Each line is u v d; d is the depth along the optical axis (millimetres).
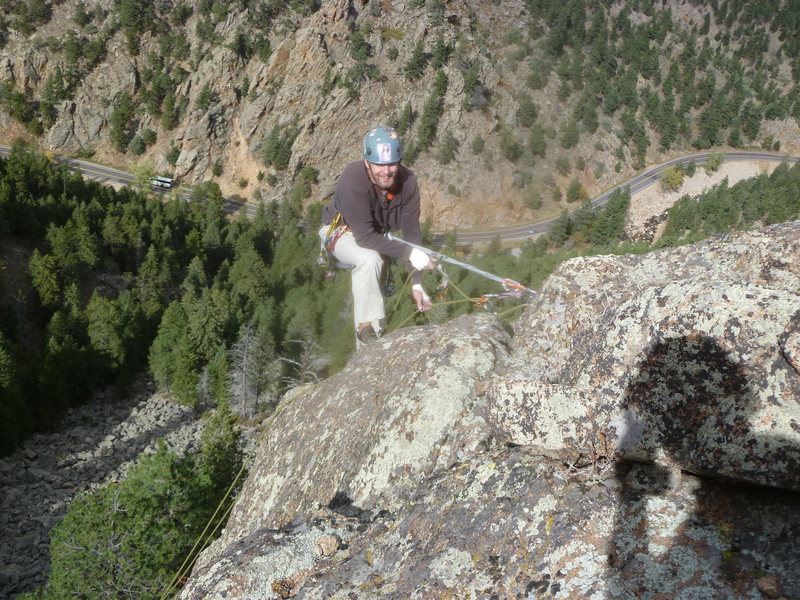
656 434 2830
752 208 112312
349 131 162000
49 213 88000
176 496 23047
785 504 2543
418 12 172625
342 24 172125
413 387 4184
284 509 4520
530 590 2600
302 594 3146
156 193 158625
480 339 4441
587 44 133000
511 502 3018
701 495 2703
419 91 165750
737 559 2395
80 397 60875
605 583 2479
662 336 2863
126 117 171000
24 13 182250
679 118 159125
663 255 4270
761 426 2496
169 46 180125
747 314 2639
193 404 60688
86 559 21297
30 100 175375
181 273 78312
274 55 169250
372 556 3217
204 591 3275
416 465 3801
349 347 11359
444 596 2773
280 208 88875
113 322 62719
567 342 4289
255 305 60750
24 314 67562
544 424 3242
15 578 40531
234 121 169375
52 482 51312
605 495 2842
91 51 178125
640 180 114000
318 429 4863
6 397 53031
